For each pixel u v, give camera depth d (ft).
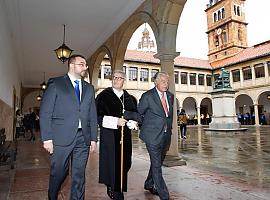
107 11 26.00
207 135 55.98
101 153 11.07
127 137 11.12
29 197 11.52
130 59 113.60
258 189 12.92
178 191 12.43
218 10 161.99
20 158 22.86
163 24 21.12
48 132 8.89
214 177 15.58
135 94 114.42
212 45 165.78
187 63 135.33
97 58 38.83
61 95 9.29
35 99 86.69
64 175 9.29
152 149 11.23
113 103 11.05
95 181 14.40
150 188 12.20
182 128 48.08
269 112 116.47
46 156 24.08
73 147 9.26
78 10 25.68
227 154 28.19
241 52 136.67
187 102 141.18
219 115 60.03
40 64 50.72
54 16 27.02
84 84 10.05
